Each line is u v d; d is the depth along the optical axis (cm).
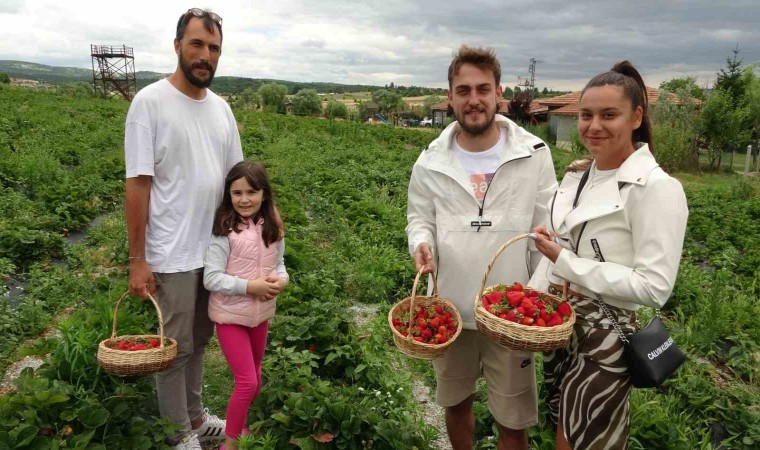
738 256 916
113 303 491
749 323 622
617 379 264
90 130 1778
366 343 493
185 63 311
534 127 3195
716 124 2825
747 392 491
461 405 351
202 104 331
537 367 478
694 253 956
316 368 477
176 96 319
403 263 751
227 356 340
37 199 916
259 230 341
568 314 273
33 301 558
